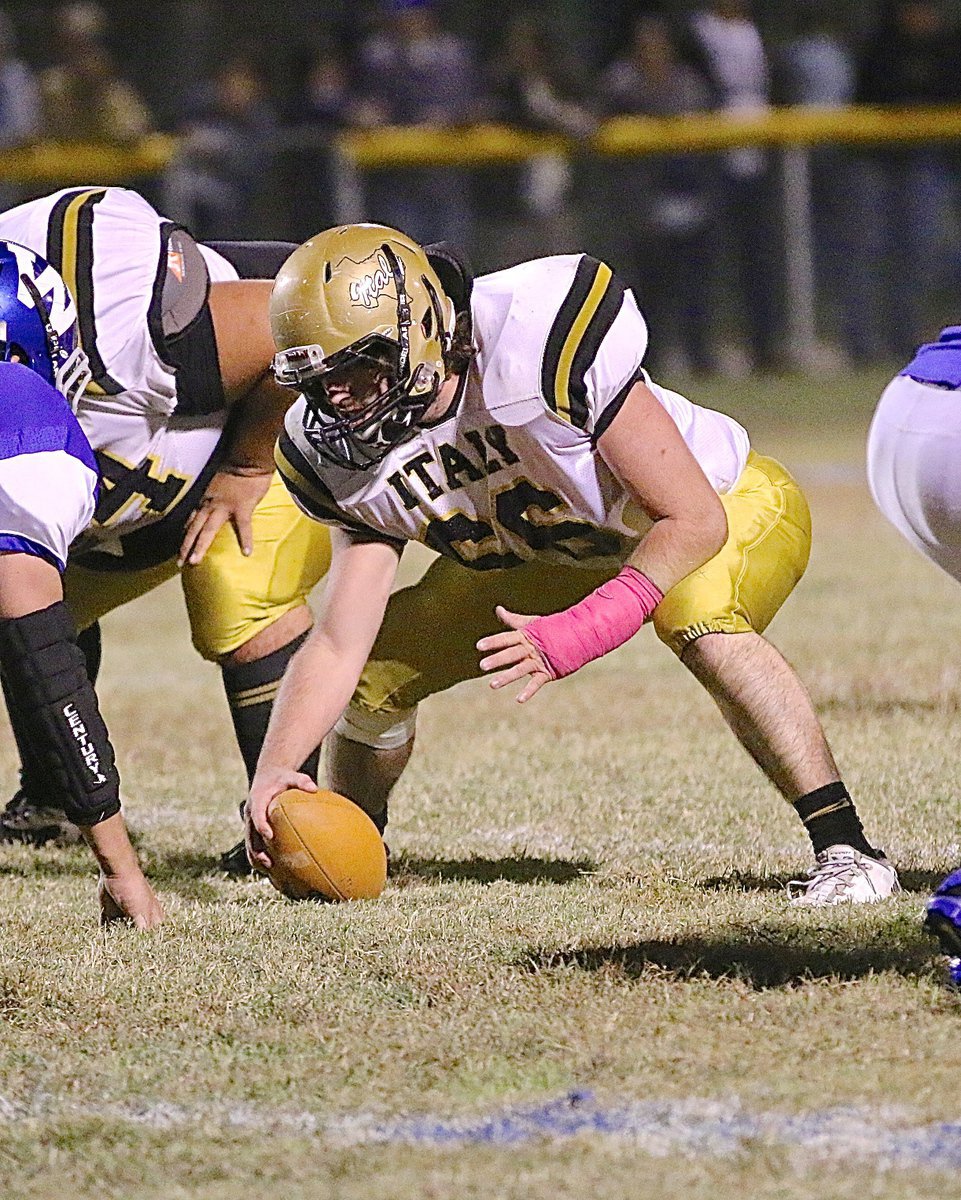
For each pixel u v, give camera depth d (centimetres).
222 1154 870
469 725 1909
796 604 2559
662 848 1434
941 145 5041
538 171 4844
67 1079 966
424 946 1150
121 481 1326
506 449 1155
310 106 4766
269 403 1344
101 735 1175
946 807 1498
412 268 1097
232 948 1160
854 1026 985
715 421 1298
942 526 1199
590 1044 979
